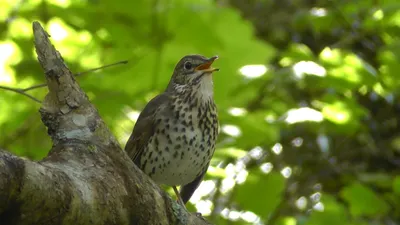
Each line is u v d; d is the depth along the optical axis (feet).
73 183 18.45
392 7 39.24
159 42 33.50
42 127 39.11
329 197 41.60
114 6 33.86
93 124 20.81
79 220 18.51
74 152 19.90
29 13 37.01
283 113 39.52
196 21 32.78
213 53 33.76
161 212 21.42
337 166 47.39
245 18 50.01
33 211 17.25
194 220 23.20
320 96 42.93
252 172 41.06
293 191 46.50
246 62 33.86
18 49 39.27
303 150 46.50
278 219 44.47
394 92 40.24
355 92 46.57
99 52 36.68
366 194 40.29
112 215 19.52
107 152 20.39
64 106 20.95
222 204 42.42
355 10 42.73
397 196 41.50
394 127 48.16
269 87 39.70
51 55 20.94
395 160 47.52
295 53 39.37
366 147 47.70
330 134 45.83
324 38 49.01
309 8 49.32
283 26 49.70
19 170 16.75
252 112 38.58
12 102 39.14
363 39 45.96
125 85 34.63
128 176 20.49
